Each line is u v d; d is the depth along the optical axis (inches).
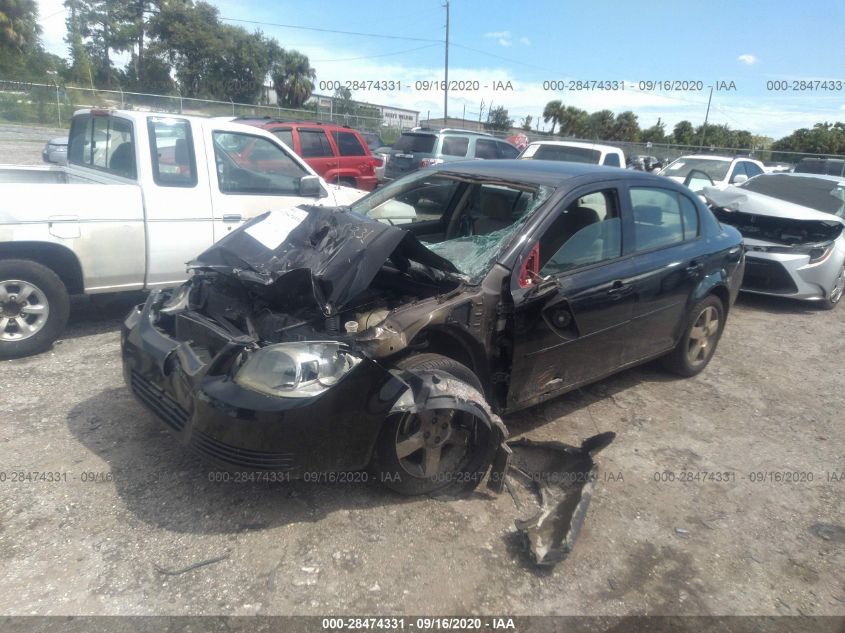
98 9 1528.1
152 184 205.8
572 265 156.6
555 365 153.7
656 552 124.6
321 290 127.3
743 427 182.1
